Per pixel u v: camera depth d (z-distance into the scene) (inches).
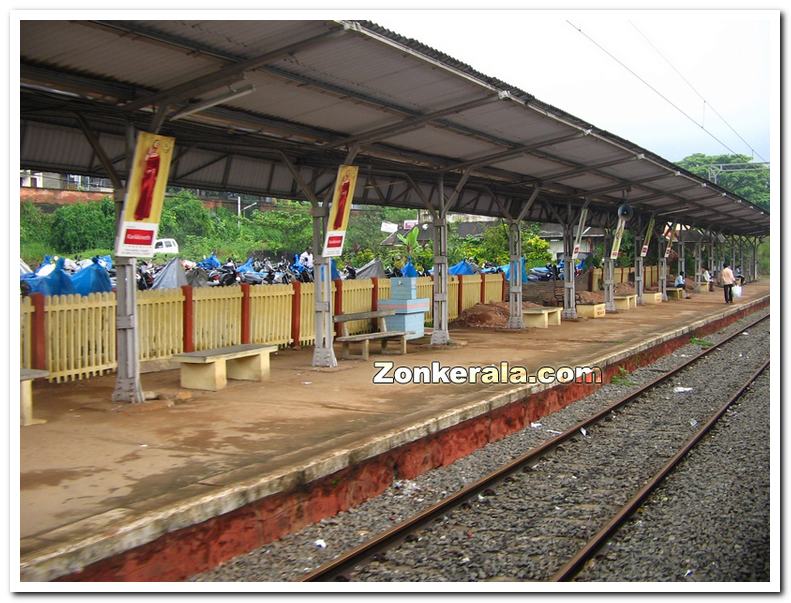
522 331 717.9
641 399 477.4
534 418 416.2
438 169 546.3
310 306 578.6
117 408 329.4
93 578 177.3
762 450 340.5
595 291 1269.7
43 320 379.9
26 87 309.0
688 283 1638.8
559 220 860.0
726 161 2059.5
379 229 1701.5
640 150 568.4
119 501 208.4
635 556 218.2
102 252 1139.3
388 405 349.7
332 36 269.6
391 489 284.2
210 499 207.8
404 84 340.5
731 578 199.6
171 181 478.6
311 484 246.8
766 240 2472.9
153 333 443.2
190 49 276.2
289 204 1646.2
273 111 374.3
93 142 333.4
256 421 313.3
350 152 434.3
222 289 490.9
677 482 293.9
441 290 587.8
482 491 280.5
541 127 449.7
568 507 265.4
